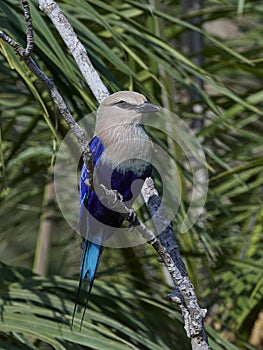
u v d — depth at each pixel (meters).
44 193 11.31
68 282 9.02
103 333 8.22
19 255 12.64
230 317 10.18
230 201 11.56
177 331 9.33
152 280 11.02
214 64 11.67
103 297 8.98
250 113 11.60
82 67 7.89
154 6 10.52
